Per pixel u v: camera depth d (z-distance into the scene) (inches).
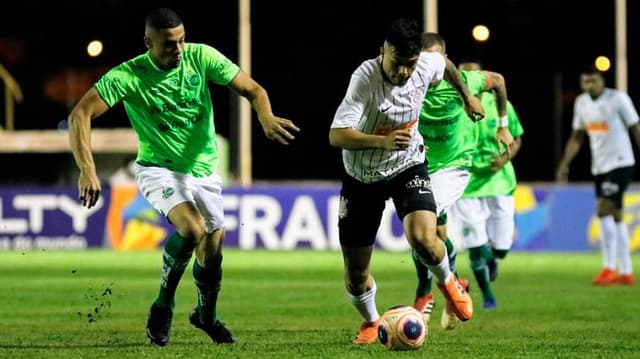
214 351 746.2
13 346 779.4
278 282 1392.7
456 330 891.4
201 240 771.4
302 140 3021.7
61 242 2016.5
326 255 1872.5
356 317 992.2
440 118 931.3
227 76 746.8
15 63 3021.7
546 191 1985.7
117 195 2018.9
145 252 1956.2
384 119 728.3
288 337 837.8
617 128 1437.0
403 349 746.8
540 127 2923.2
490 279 1184.2
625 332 880.3
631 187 1971.0
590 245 1980.8
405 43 693.3
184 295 1210.6
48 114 2967.5
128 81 742.5
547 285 1385.3
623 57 2314.2
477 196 1113.4
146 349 758.5
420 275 908.0
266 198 1989.4
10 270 1589.6
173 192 754.2
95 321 953.5
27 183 2615.7
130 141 2174.0
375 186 756.6
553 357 725.9
